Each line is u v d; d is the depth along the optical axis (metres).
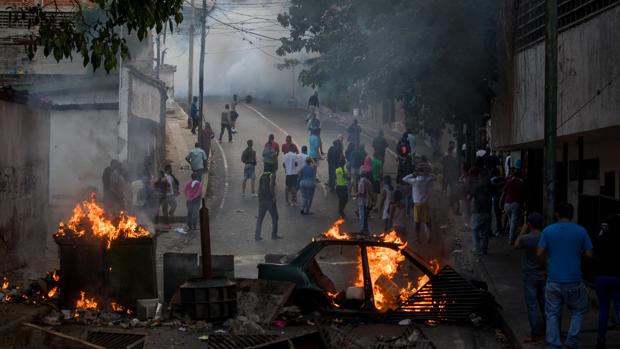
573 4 22.89
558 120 24.39
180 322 16.89
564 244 13.67
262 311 17.08
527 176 33.75
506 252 27.05
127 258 17.95
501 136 34.31
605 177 26.53
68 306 17.95
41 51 44.09
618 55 18.97
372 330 16.39
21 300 18.34
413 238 30.42
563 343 14.53
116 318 17.33
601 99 20.22
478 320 17.05
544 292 14.93
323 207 38.88
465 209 35.91
